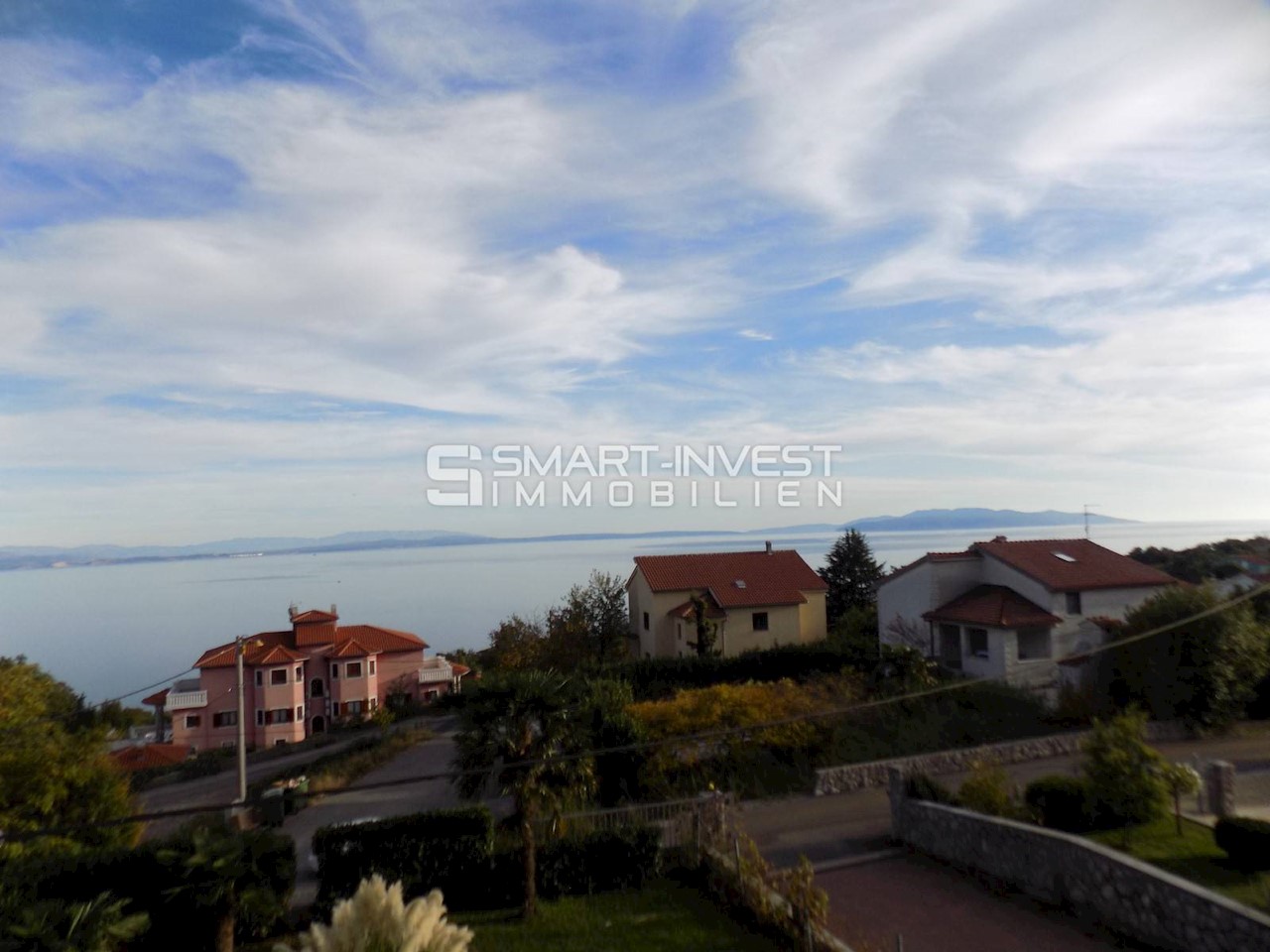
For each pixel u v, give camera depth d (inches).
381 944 287.9
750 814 756.6
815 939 475.5
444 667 2345.0
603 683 888.9
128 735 2146.9
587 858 629.6
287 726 2060.8
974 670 1190.3
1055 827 609.6
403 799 970.7
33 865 562.3
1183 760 824.3
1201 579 1242.6
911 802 653.3
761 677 1155.3
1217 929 402.3
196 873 511.5
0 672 781.9
